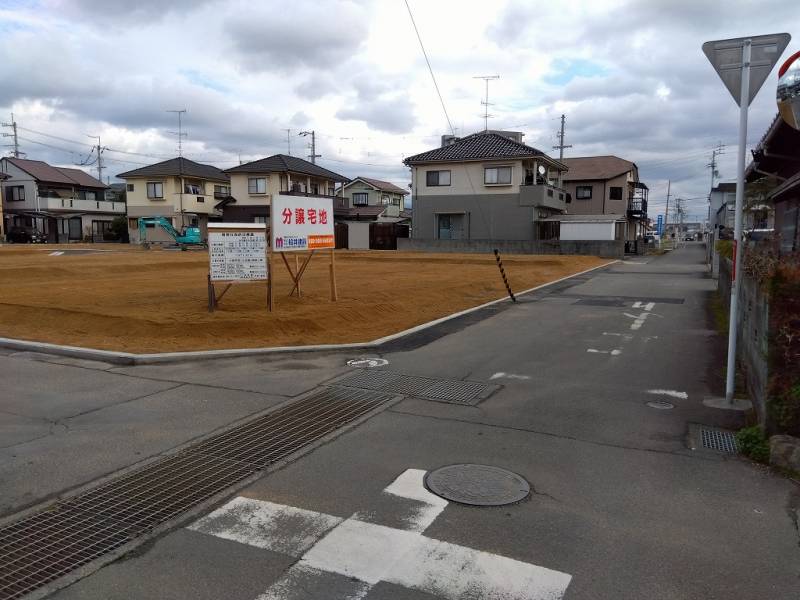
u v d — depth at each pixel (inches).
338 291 530.6
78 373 262.2
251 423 200.2
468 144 1552.7
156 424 198.4
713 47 208.1
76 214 2106.3
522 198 1414.9
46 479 154.6
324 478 156.0
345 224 1605.6
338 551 120.0
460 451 174.7
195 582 109.7
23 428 192.7
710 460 167.3
